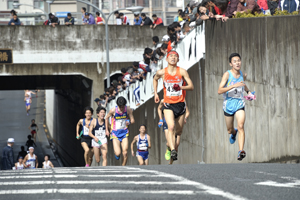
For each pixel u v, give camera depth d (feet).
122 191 36.73
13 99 420.36
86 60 189.67
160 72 67.62
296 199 32.53
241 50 80.74
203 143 98.22
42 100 420.36
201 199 32.89
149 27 193.16
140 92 141.49
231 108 64.90
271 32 69.82
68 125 257.34
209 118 94.94
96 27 189.57
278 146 68.39
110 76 197.06
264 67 72.59
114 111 98.22
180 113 68.03
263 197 33.19
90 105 195.83
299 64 61.57
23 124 341.41
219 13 92.99
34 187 39.75
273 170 47.78
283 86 66.39
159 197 33.83
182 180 41.57
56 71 188.44
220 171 47.85
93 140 105.09
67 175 47.47
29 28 185.98
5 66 185.47
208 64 95.09
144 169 52.85
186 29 108.99
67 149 264.11
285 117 65.87
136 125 148.66
